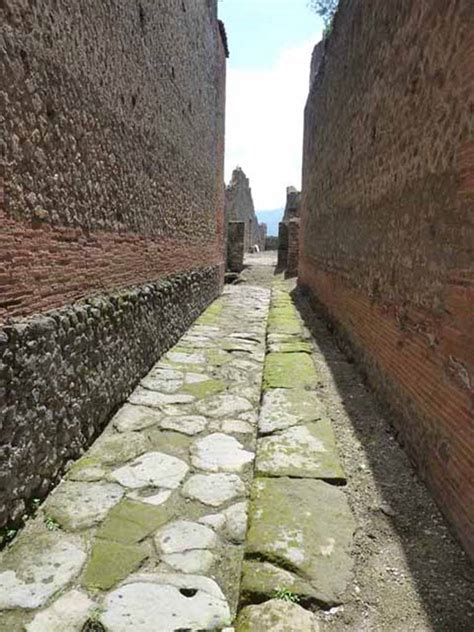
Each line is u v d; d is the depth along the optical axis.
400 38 3.72
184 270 8.03
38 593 2.26
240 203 24.28
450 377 2.51
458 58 2.51
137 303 5.19
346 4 6.49
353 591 1.99
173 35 6.61
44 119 3.06
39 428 2.99
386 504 2.66
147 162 5.54
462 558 2.23
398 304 3.57
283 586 1.98
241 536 2.75
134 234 5.14
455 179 2.51
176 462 3.60
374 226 4.46
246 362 6.46
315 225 9.73
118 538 2.69
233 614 2.18
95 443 3.89
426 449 2.84
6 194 2.64
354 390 4.58
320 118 9.40
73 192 3.54
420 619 1.87
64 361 3.33
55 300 3.30
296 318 8.69
